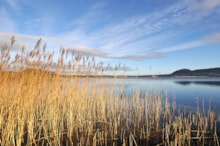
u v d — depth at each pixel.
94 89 8.52
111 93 9.25
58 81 6.90
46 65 6.34
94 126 7.01
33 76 5.70
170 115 8.86
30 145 4.91
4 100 5.79
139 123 7.49
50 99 6.93
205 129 6.46
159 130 6.56
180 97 15.35
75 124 6.83
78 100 8.11
